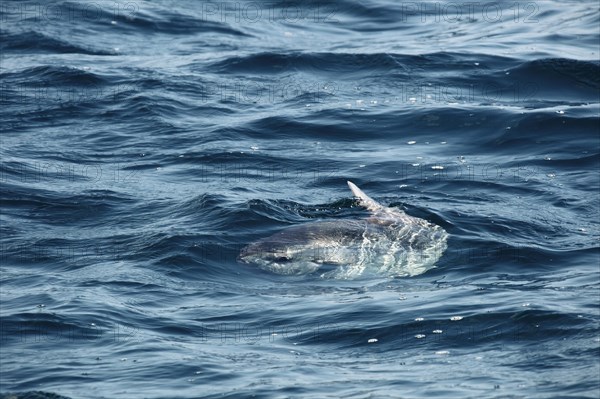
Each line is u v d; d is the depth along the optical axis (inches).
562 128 2829.7
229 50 3914.9
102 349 1617.9
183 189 2477.9
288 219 2223.2
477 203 2343.8
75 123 3029.0
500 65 3469.5
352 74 3462.1
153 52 3895.2
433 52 3602.4
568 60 3417.8
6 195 2439.7
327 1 4648.1
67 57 3777.1
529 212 2287.2
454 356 1566.2
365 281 1916.8
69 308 1777.8
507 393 1398.9
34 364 1556.3
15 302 1819.6
